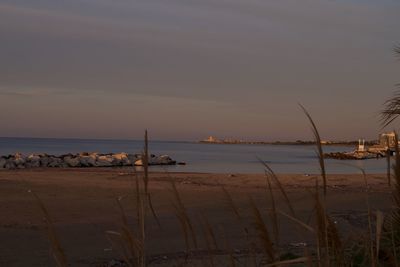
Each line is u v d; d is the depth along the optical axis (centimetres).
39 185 2072
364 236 242
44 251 864
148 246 822
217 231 925
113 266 740
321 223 192
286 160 6775
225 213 1216
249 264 313
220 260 355
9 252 854
